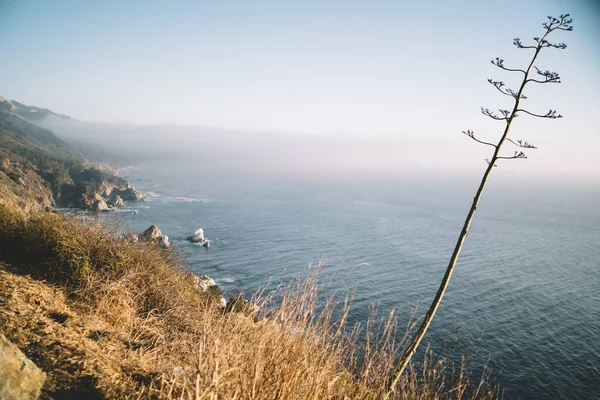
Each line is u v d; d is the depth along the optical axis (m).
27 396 1.86
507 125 2.99
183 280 6.89
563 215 160.00
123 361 2.78
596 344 34.88
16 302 3.20
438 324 34.81
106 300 4.12
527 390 25.78
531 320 40.00
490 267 63.50
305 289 3.03
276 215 108.31
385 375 2.89
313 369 2.32
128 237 6.43
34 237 4.92
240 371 2.17
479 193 2.97
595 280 58.97
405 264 59.53
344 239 78.38
